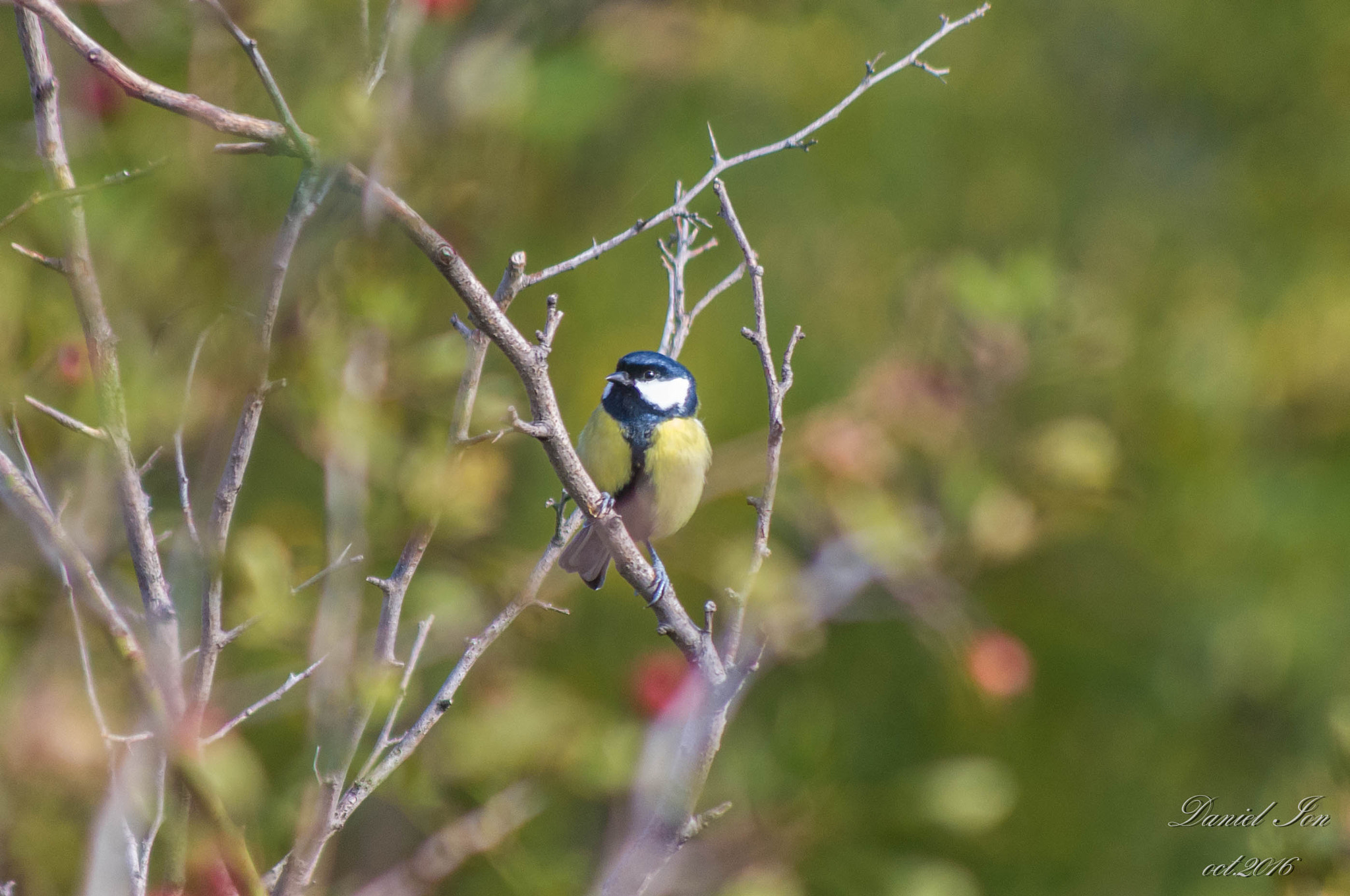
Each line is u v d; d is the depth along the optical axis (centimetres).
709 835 755
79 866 544
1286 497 1210
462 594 764
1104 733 1214
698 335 1149
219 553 461
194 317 530
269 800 589
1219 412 1216
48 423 541
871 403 974
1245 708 1206
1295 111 1357
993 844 1110
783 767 798
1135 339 1241
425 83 707
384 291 572
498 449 849
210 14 552
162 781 446
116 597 460
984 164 1312
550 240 1098
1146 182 1362
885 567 855
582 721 729
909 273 1177
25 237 552
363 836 924
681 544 1025
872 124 1233
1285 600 1190
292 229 459
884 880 764
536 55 847
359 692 475
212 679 460
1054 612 1216
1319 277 1282
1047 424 1072
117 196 550
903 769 1139
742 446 1046
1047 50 1359
